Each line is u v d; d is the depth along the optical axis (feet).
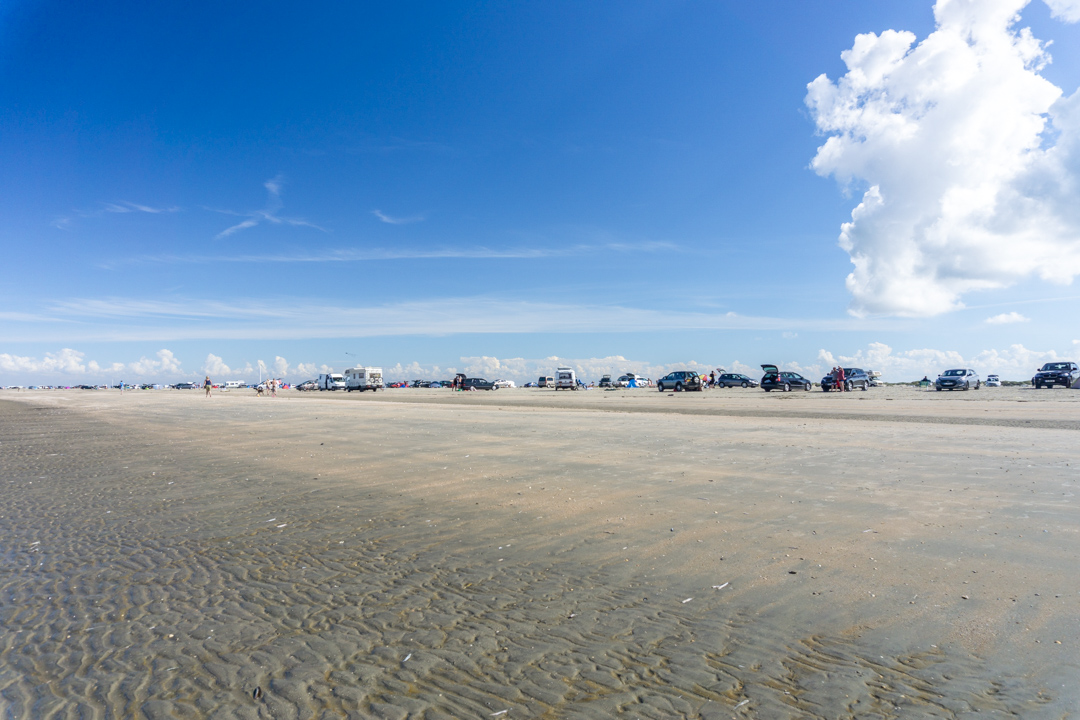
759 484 27.30
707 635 12.44
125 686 10.86
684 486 27.53
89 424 80.79
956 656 11.20
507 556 18.39
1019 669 10.62
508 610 14.12
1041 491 23.98
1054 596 13.73
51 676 11.35
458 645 12.28
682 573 16.31
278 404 118.93
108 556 19.58
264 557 19.04
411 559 18.38
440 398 152.76
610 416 70.69
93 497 29.81
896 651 11.48
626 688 10.34
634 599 14.60
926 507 22.06
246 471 35.83
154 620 14.06
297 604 14.92
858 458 33.71
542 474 31.71
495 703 9.95
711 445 41.14
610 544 19.21
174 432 63.00
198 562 18.70
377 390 266.57
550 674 10.93
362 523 22.95
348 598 15.24
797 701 9.77
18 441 58.95
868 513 21.53
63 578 17.40
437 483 30.19
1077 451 34.32
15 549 20.72
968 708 9.42
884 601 13.85
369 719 9.51
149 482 33.47
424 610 14.26
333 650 12.21
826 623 12.84
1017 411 67.82
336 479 32.24
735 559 17.25
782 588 14.93
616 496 25.95
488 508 24.66
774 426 53.83
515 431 53.31
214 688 10.71
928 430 47.65
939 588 14.48
